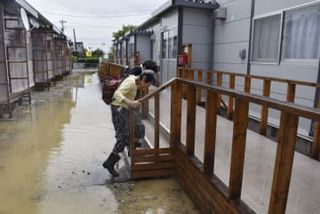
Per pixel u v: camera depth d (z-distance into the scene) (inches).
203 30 353.4
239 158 92.8
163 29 422.0
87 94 449.7
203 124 206.7
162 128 188.5
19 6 311.0
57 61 679.1
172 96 143.7
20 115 291.9
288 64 223.9
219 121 218.4
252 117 240.7
